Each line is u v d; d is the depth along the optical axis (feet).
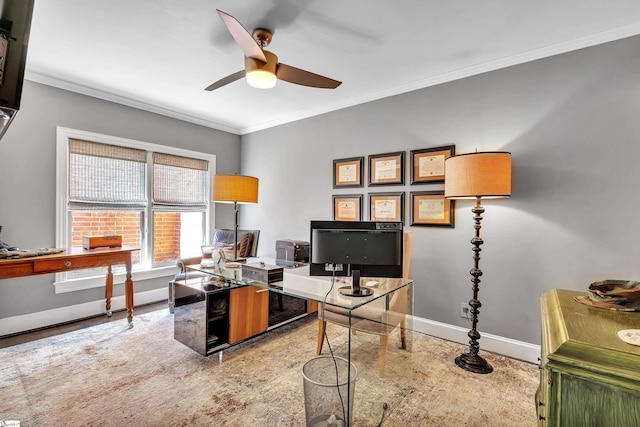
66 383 6.56
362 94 10.63
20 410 5.66
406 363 6.47
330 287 6.09
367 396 5.45
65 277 10.07
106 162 11.06
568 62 7.22
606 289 5.33
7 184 8.98
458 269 8.78
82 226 10.60
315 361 5.44
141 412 5.66
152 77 9.53
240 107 12.21
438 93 9.18
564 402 3.13
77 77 9.58
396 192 10.02
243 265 7.57
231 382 6.68
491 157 6.81
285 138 13.57
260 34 6.95
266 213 14.37
